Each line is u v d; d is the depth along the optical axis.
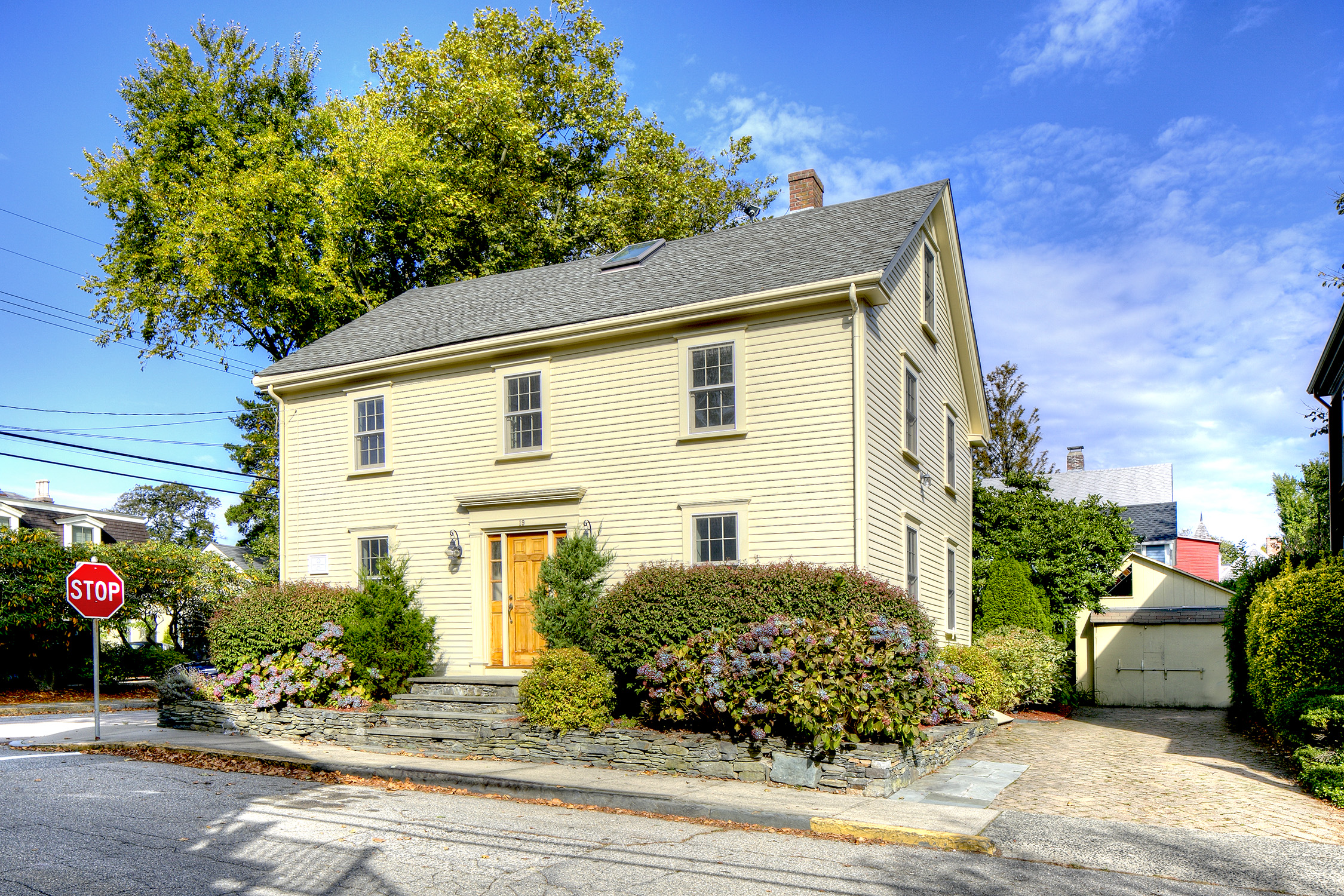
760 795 8.92
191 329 26.56
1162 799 8.92
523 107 30.98
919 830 7.41
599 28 31.41
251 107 28.42
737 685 9.77
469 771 10.23
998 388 43.66
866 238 14.20
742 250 15.77
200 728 14.53
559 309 15.73
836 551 12.42
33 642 20.73
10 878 6.21
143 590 23.62
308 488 17.86
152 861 6.64
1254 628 13.29
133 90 26.86
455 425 16.11
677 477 13.80
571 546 13.35
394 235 27.08
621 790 9.05
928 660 11.27
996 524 22.08
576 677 11.12
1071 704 21.06
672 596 11.08
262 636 14.43
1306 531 29.83
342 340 18.91
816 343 12.93
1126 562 24.45
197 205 24.56
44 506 38.56
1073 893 5.96
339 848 7.04
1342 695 10.09
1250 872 6.45
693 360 13.95
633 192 31.95
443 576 15.87
